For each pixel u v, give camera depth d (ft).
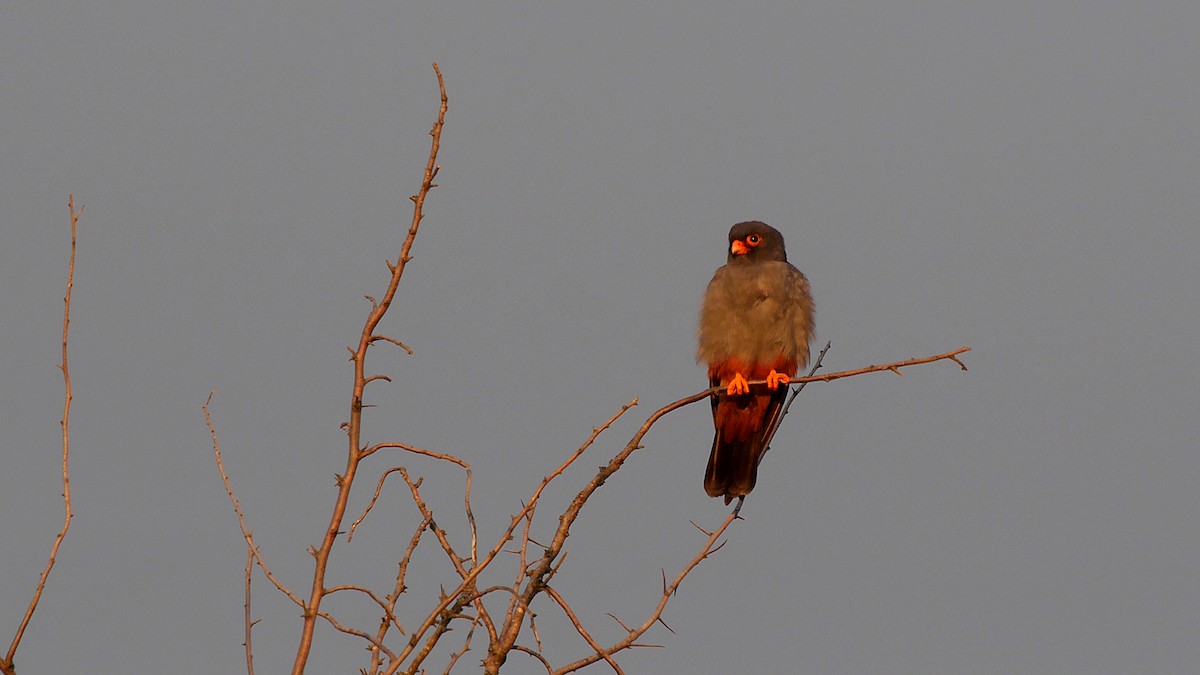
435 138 25.54
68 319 24.41
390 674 23.44
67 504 23.36
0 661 22.22
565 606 26.91
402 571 25.88
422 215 25.67
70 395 24.08
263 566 24.40
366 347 25.58
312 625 23.95
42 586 22.70
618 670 25.85
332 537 24.75
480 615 25.99
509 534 24.85
